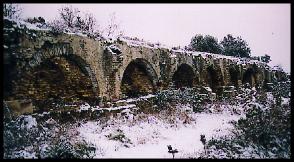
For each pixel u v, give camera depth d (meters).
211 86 27.75
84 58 15.27
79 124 14.20
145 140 13.83
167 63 21.47
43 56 13.35
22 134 11.44
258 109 16.23
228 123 18.27
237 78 30.11
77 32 15.32
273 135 13.37
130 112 16.75
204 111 21.16
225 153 12.26
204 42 34.03
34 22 13.98
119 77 17.17
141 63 19.89
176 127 16.56
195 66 24.52
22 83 12.85
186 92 22.22
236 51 38.22
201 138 13.91
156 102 19.72
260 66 34.31
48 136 12.06
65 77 15.01
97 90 16.19
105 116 15.89
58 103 14.47
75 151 11.20
